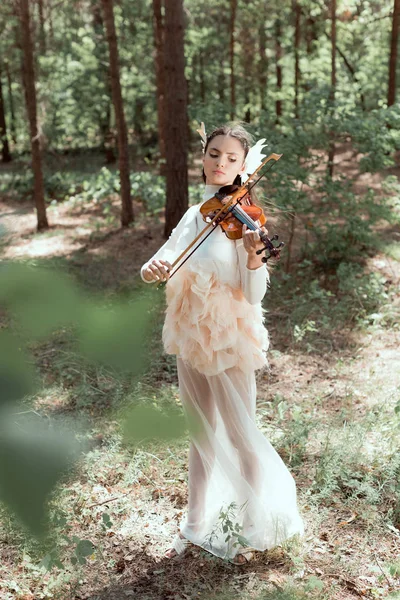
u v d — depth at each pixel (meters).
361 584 3.04
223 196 2.93
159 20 13.88
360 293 7.28
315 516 3.52
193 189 12.61
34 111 13.04
